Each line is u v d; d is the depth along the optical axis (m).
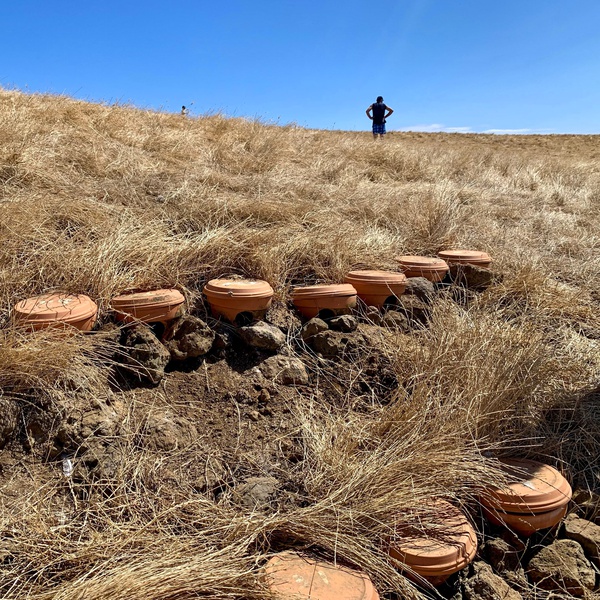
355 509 2.17
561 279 4.80
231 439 2.69
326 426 2.79
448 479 2.40
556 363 3.31
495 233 5.41
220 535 2.09
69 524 2.08
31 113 6.57
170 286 3.43
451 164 9.22
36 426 2.40
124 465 2.36
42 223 3.51
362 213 5.20
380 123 13.81
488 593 2.15
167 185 5.02
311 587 1.89
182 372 3.02
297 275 3.96
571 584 2.33
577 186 9.13
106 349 2.83
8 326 2.74
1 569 1.90
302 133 10.21
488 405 2.80
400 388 2.95
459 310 3.81
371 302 3.74
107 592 1.68
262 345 3.20
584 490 2.74
